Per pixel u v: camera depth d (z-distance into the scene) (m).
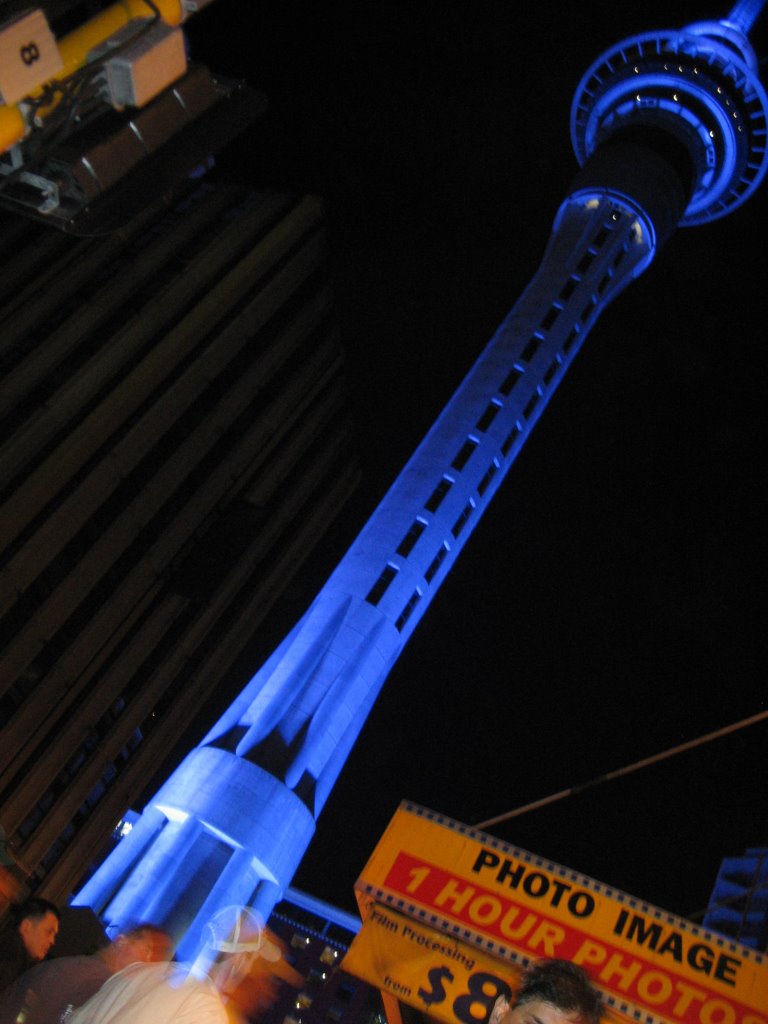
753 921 41.31
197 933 48.44
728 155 98.94
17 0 8.15
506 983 17.06
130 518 69.50
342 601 60.09
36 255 71.12
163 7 9.55
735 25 98.56
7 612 59.75
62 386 64.88
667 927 17.36
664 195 91.25
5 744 60.69
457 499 67.12
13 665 60.44
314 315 90.19
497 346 78.19
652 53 99.56
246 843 50.38
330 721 55.28
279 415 86.44
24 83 8.29
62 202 9.66
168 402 71.50
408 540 67.06
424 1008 16.84
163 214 80.31
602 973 16.94
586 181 91.12
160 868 49.91
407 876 18.36
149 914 48.56
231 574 81.44
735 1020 16.16
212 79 10.48
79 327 68.38
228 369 79.00
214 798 51.12
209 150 10.67
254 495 83.25
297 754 53.66
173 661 75.94
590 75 101.94
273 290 81.94
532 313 80.69
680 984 16.73
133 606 71.25
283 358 86.00
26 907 9.52
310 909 91.06
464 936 17.59
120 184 9.84
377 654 59.00
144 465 70.69
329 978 83.94
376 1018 81.44
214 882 50.12
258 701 55.06
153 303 71.75
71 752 65.44
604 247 87.38
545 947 17.22
